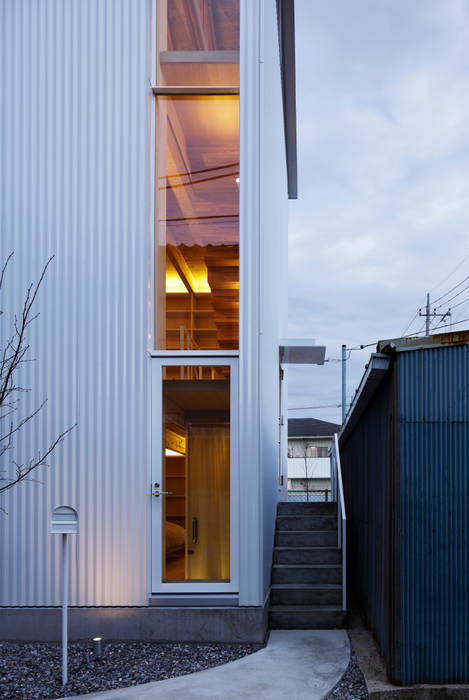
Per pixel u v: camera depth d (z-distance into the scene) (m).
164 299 6.40
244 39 6.48
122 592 5.97
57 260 6.29
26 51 6.46
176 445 6.16
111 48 6.42
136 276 6.25
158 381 6.21
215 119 6.57
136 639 5.90
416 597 4.61
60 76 6.42
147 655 5.52
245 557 5.94
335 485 9.63
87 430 6.14
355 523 7.88
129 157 6.33
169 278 6.43
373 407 6.08
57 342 6.22
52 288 6.27
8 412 6.17
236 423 6.14
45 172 6.36
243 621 5.86
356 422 7.58
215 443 6.15
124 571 5.99
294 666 5.18
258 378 6.12
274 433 8.50
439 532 4.66
